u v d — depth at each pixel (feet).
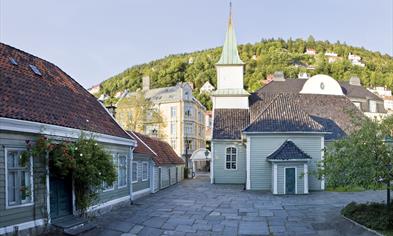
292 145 85.92
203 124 243.19
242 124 108.78
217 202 67.72
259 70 357.00
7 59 46.14
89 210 49.11
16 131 36.35
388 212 43.16
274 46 457.27
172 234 43.39
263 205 64.03
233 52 117.60
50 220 40.91
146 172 81.30
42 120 40.42
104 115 62.49
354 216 46.60
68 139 44.68
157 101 218.18
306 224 48.24
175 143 212.23
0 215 33.63
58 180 43.32
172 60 399.85
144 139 100.07
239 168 104.88
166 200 70.33
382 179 40.50
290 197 75.15
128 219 50.16
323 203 65.72
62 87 54.29
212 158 106.01
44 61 56.24
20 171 36.91
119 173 60.95
